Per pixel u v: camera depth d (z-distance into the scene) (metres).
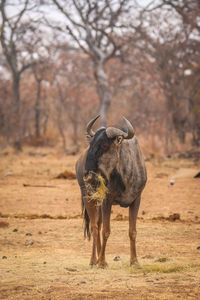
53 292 15.22
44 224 31.22
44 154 110.50
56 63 146.50
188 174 58.12
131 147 20.05
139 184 20.14
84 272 18.50
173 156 91.50
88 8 119.06
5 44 122.44
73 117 148.62
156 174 63.25
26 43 129.50
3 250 23.64
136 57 111.75
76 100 148.88
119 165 19.11
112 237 26.52
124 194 19.83
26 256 22.00
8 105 147.25
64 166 79.31
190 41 110.00
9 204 40.59
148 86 134.12
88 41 124.38
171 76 106.19
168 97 106.06
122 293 14.82
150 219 32.75
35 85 167.50
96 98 181.38
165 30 104.50
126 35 111.00
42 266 19.59
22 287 15.94
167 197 43.19
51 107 158.88
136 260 19.56
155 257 21.27
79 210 37.72
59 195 45.59
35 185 52.44
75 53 160.38
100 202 19.84
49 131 163.12
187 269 18.34
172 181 52.00
